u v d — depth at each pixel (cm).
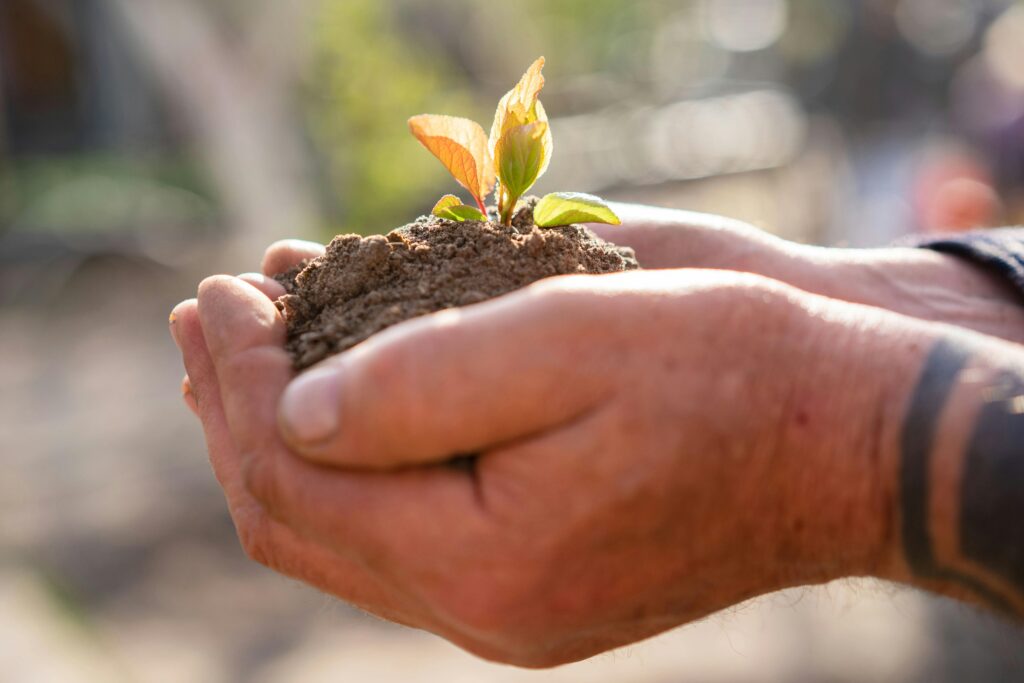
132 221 648
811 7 792
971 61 488
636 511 86
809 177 654
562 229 116
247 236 605
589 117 968
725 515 89
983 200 368
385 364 81
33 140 821
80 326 583
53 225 655
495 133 114
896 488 84
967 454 80
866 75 530
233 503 101
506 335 82
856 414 86
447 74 838
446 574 86
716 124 838
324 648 301
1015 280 130
